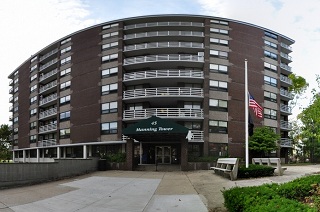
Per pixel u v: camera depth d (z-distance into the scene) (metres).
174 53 38.97
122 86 37.19
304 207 5.11
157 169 25.11
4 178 13.41
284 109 44.22
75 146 41.91
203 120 35.38
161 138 27.41
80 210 8.71
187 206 8.85
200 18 38.94
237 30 39.47
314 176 9.37
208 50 37.44
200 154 35.66
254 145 34.50
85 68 40.72
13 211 8.50
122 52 38.31
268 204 5.41
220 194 10.62
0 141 68.31
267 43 42.31
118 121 36.09
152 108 35.59
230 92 37.09
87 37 41.44
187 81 37.09
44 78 49.84
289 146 43.66
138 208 8.84
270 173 15.46
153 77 35.50
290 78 47.62
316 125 17.77
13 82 66.25
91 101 39.00
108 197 10.84
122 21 39.38
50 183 15.18
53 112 45.94
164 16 38.84
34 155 53.06
